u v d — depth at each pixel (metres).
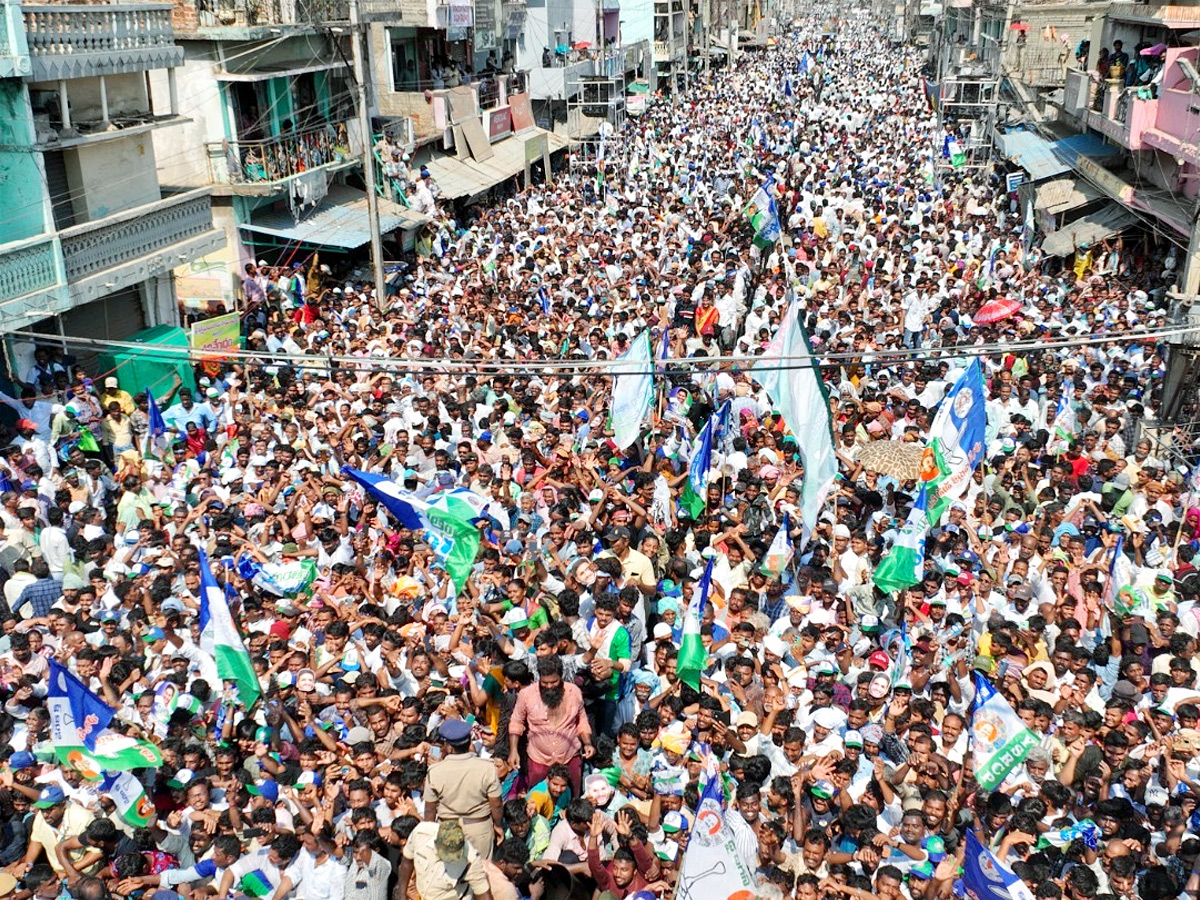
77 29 19.16
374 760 9.13
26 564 12.33
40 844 8.82
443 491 12.58
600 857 8.27
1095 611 11.35
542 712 9.05
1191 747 9.12
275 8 25.50
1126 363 18.48
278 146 25.95
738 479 14.20
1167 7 27.64
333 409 17.22
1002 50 43.03
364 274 27.53
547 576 11.55
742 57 102.44
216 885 8.27
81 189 20.23
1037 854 8.14
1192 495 14.17
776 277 23.61
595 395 17.69
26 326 18.64
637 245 28.39
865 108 59.78
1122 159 30.16
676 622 11.06
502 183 40.16
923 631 10.55
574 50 51.47
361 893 8.12
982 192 36.53
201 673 10.72
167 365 20.02
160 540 13.10
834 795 8.63
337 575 11.86
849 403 17.20
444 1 37.25
